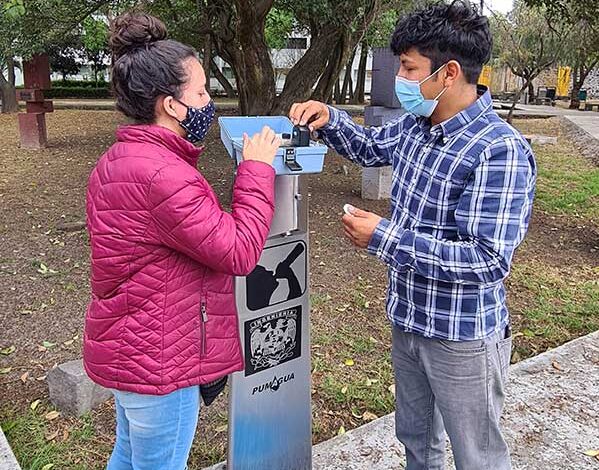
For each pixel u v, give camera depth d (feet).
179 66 4.91
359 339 12.29
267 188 5.23
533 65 54.75
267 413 7.06
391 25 28.68
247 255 4.99
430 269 4.96
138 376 5.09
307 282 7.05
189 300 5.10
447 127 5.09
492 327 5.44
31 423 9.30
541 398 9.93
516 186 4.83
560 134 48.91
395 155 5.88
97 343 5.19
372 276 15.94
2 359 11.28
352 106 72.02
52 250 17.38
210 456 8.66
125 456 5.98
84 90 86.79
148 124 5.03
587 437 8.93
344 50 27.27
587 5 22.72
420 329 5.54
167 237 4.83
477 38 4.85
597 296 15.10
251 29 25.21
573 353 11.50
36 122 34.99
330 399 10.18
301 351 7.18
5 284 14.76
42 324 12.68
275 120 6.73
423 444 6.63
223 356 5.41
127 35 4.91
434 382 5.67
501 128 4.98
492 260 4.83
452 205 5.12
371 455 8.41
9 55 32.07
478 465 5.71
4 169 29.09
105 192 4.89
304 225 6.83
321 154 5.80
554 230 21.33
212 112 5.26
